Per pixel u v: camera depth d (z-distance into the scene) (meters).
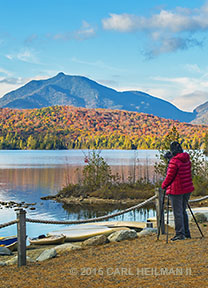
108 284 5.26
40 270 6.59
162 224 9.26
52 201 24.25
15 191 30.16
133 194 23.86
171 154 8.04
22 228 7.15
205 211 12.62
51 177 42.81
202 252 6.55
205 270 5.43
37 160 89.12
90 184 27.27
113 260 6.71
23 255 7.12
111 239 8.99
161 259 6.34
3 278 6.24
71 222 7.96
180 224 7.93
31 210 20.80
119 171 46.44
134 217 17.53
